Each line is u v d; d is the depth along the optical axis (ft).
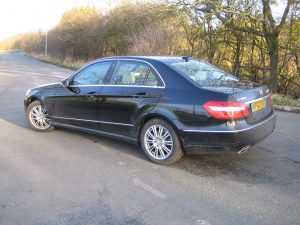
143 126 17.99
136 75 18.51
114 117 19.08
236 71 47.50
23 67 103.60
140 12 83.05
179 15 47.19
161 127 17.24
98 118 19.98
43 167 17.33
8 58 178.50
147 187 14.97
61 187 14.99
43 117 23.65
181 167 17.21
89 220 12.36
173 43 59.21
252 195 14.16
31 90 24.14
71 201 13.74
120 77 19.19
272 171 16.65
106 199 13.91
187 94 16.40
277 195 14.16
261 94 17.29
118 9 97.76
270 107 18.38
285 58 41.78
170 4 46.80
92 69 20.80
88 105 20.35
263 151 19.51
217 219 12.35
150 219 12.38
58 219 12.42
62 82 22.47
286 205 13.33
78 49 121.19
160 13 48.91
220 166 17.30
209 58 49.88
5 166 17.44
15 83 56.24
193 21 49.70
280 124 26.07
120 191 14.61
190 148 16.48
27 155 19.11
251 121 16.17
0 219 12.42
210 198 13.92
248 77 46.75
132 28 87.51
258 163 17.67
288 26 41.19
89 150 19.90
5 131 24.11
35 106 23.82
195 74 17.63
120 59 19.58
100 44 107.45
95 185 15.20
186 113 16.22
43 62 137.80
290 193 14.34
